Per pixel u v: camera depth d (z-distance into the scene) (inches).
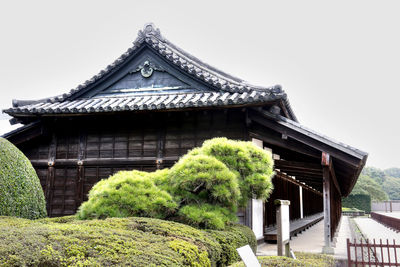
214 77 431.5
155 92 431.5
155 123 413.4
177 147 402.9
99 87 449.7
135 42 439.5
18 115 405.1
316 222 911.7
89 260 118.1
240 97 350.3
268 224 470.9
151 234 167.2
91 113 388.2
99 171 420.8
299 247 422.3
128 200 230.4
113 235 145.4
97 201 233.5
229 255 207.6
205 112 379.9
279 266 201.8
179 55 466.3
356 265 302.7
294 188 640.4
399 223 954.1
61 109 387.5
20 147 450.0
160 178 262.2
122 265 118.7
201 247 171.5
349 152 322.3
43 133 428.8
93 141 429.1
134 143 416.8
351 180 480.1
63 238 129.3
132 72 445.4
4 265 105.7
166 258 134.8
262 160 265.4
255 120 370.0
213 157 252.5
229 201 240.5
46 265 113.0
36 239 124.7
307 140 344.8
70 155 432.5
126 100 410.3
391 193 4146.2
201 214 232.4
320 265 246.4
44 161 437.7
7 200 244.1
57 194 426.9
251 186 259.0
